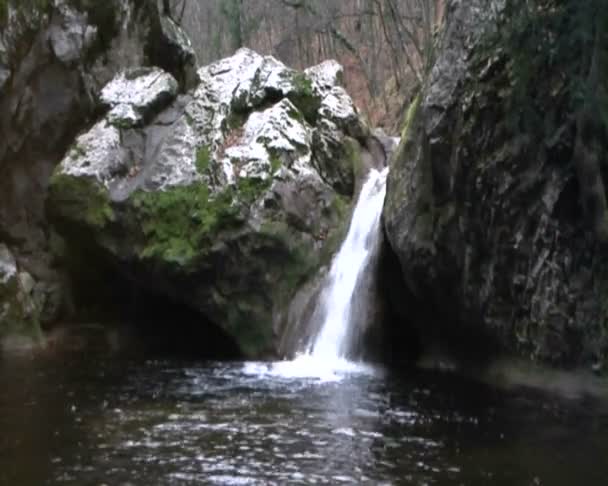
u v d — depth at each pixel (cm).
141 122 1424
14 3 1351
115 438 800
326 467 710
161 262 1279
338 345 1224
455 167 1010
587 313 927
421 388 1011
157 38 1683
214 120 1395
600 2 807
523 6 886
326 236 1312
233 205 1261
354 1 3891
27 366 1176
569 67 867
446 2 1041
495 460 723
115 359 1245
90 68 1502
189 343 1394
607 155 873
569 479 675
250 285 1268
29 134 1403
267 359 1251
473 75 970
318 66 1542
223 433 813
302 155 1343
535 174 935
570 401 926
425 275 1098
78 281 1417
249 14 4034
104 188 1327
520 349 1011
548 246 945
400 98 3316
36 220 1417
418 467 708
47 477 691
